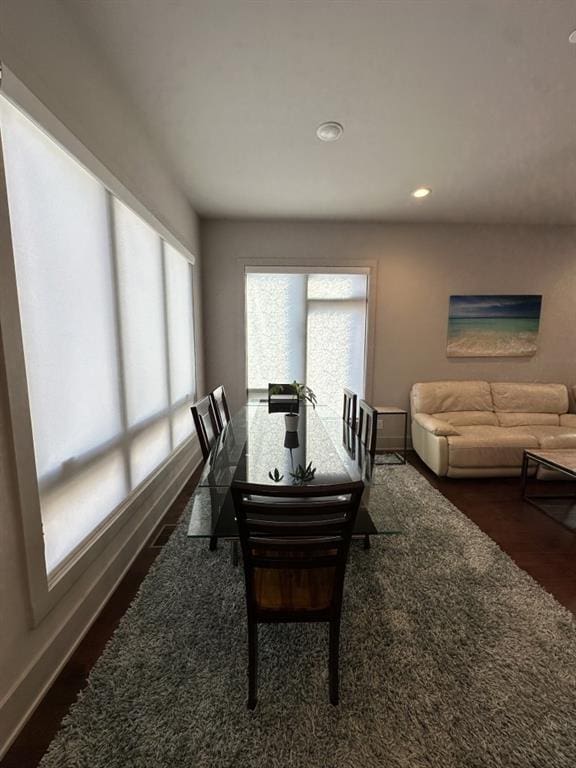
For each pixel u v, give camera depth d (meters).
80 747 1.05
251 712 1.15
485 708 1.17
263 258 3.83
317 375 4.46
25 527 1.14
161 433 2.61
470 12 1.40
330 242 3.85
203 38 1.52
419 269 3.94
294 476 1.83
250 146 2.37
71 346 1.51
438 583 1.78
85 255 1.61
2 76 1.04
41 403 1.32
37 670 1.19
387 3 1.37
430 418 3.56
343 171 2.72
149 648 1.39
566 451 2.86
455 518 2.45
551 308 4.06
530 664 1.34
